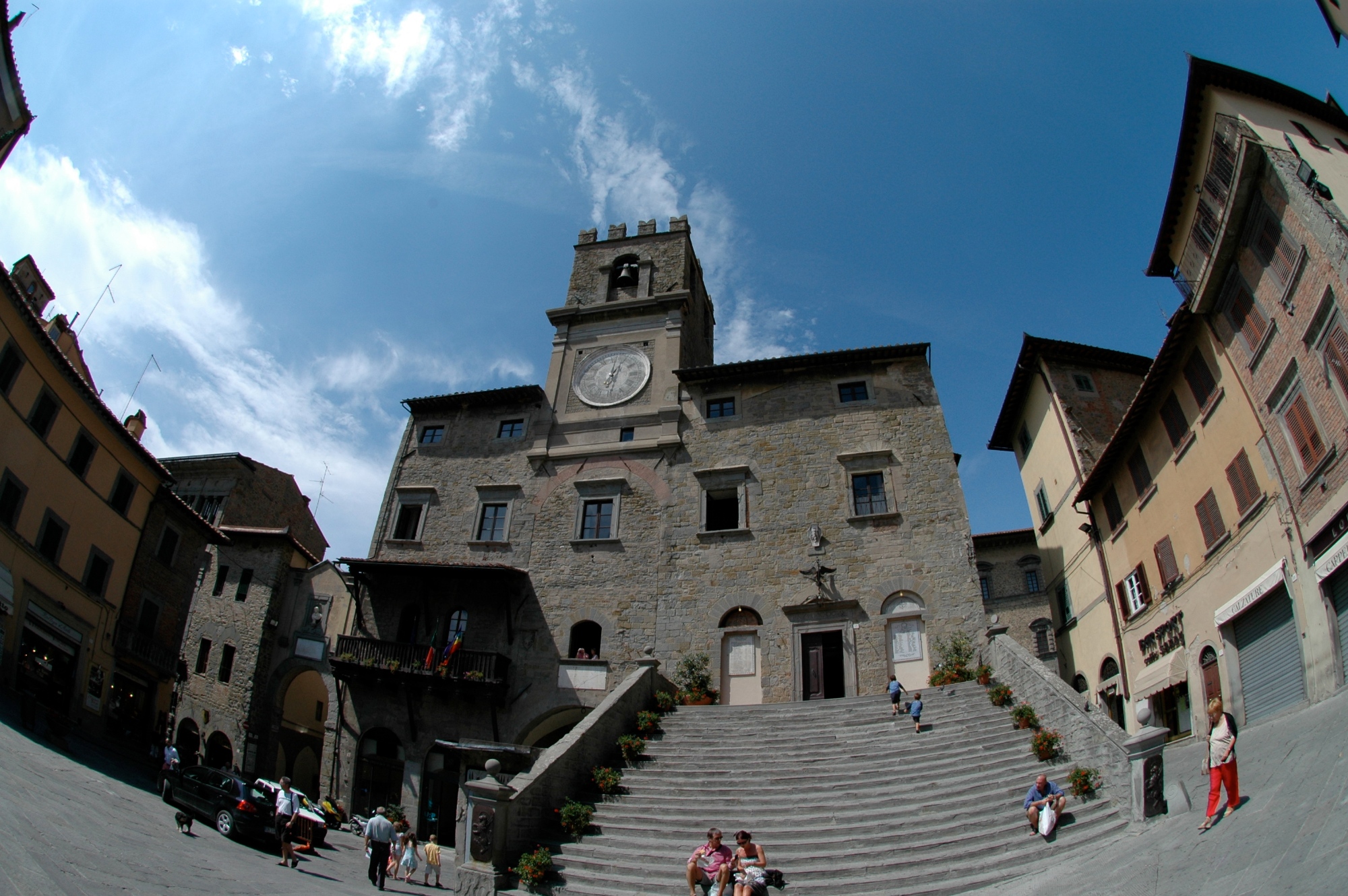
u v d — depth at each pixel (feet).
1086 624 99.40
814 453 108.78
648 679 84.94
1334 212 58.29
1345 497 57.06
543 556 111.96
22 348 85.05
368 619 112.57
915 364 112.37
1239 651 70.49
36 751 65.82
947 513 99.25
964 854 47.78
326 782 102.37
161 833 55.57
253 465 146.82
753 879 41.98
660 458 115.24
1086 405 102.53
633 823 58.49
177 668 113.60
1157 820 46.29
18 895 28.86
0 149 76.18
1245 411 69.51
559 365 129.90
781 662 95.81
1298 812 35.96
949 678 83.82
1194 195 77.77
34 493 87.76
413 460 126.72
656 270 139.33
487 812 54.03
